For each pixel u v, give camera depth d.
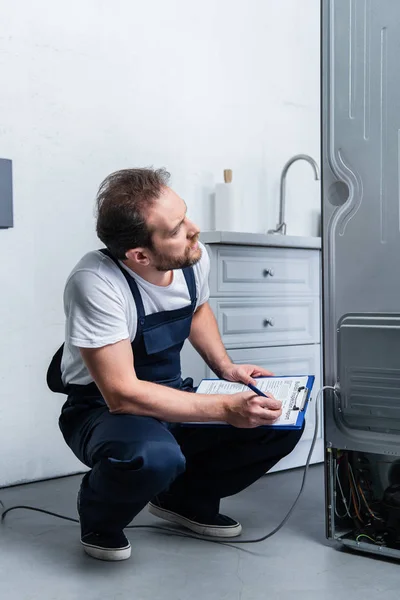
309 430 3.03
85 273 1.84
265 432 2.04
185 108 3.22
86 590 1.74
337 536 2.03
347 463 2.07
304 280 3.05
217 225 3.21
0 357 2.69
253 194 3.50
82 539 1.97
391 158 1.86
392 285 1.87
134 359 1.96
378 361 1.90
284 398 1.94
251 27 3.48
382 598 1.68
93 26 2.92
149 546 2.04
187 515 2.17
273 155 3.60
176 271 1.99
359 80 1.91
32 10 2.75
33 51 2.76
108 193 1.81
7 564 1.91
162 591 1.73
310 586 1.75
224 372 2.11
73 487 2.71
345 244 1.95
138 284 1.90
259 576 1.81
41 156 2.78
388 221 1.87
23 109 2.74
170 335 1.98
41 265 2.79
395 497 1.98
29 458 2.77
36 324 2.78
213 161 3.33
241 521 2.26
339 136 1.95
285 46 3.64
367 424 1.93
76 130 2.88
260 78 3.52
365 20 1.89
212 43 3.32
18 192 2.72
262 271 2.88
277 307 2.94
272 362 2.91
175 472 1.82
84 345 1.81
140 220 1.77
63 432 2.05
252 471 2.09
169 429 2.07
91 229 2.93
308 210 3.79
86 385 1.99
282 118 3.63
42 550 2.01
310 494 2.57
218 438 2.07
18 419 2.74
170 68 3.16
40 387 2.80
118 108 3.00
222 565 1.89
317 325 3.10
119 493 1.80
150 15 3.09
